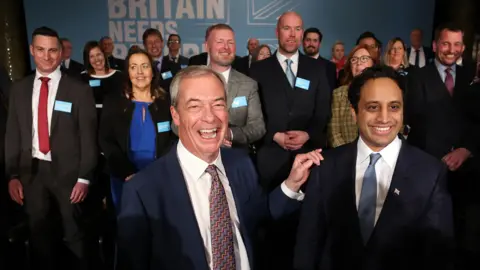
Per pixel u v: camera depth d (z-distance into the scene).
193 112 1.18
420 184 1.27
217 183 1.25
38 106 2.60
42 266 2.73
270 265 2.31
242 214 1.31
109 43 5.95
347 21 6.53
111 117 2.67
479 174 2.62
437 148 2.77
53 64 2.60
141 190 1.17
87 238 2.95
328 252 1.37
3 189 2.91
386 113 1.26
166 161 1.25
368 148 1.34
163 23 6.55
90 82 4.07
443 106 2.76
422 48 6.10
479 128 2.61
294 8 6.51
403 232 1.26
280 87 2.91
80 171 2.67
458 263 2.53
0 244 2.84
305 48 4.88
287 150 2.84
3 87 3.26
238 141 2.55
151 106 2.69
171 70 5.20
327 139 2.84
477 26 5.64
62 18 6.42
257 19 6.56
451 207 1.30
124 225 1.15
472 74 2.81
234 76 2.69
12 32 6.21
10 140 2.62
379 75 1.30
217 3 6.52
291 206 1.45
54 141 2.61
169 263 1.17
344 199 1.33
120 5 6.46
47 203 2.70
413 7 6.44
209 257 1.21
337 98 2.68
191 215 1.19
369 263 1.28
